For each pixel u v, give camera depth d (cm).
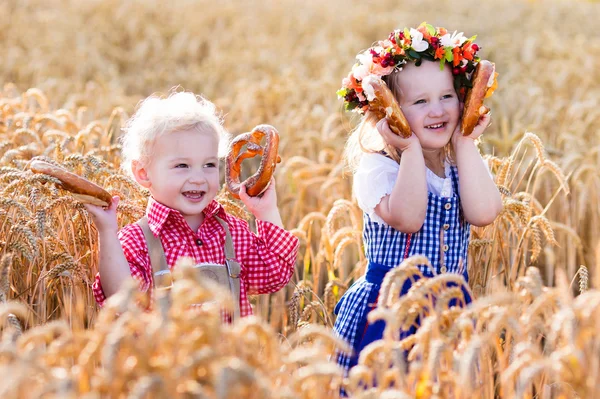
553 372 242
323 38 1698
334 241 429
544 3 2728
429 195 352
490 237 411
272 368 236
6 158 437
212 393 215
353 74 358
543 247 559
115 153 497
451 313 261
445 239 353
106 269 319
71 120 593
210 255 340
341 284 426
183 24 1888
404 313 252
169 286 312
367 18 2069
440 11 2442
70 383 205
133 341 214
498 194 358
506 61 1325
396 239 353
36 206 369
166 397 202
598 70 1268
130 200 398
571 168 631
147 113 340
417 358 293
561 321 233
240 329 229
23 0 2055
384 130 343
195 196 336
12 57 1312
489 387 291
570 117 816
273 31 1922
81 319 311
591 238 576
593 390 228
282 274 357
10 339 235
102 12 1997
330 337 243
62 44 1531
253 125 827
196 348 224
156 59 1516
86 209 331
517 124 761
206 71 1312
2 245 363
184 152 329
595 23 2186
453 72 349
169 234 336
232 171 373
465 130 347
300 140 746
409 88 348
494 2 2712
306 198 635
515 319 244
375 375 275
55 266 347
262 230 359
